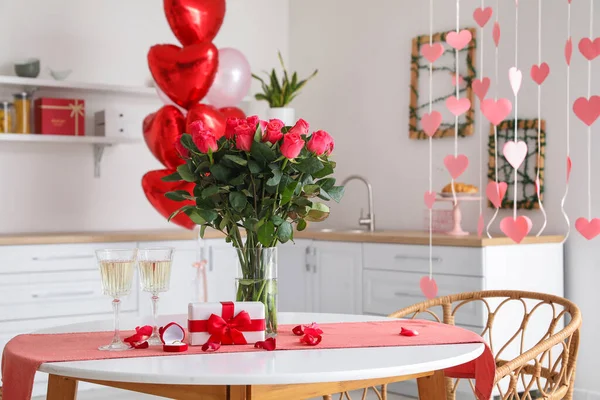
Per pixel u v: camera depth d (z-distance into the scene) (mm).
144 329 1876
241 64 4602
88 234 4637
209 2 4102
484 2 4617
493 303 3846
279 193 1876
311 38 5781
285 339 1907
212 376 1473
